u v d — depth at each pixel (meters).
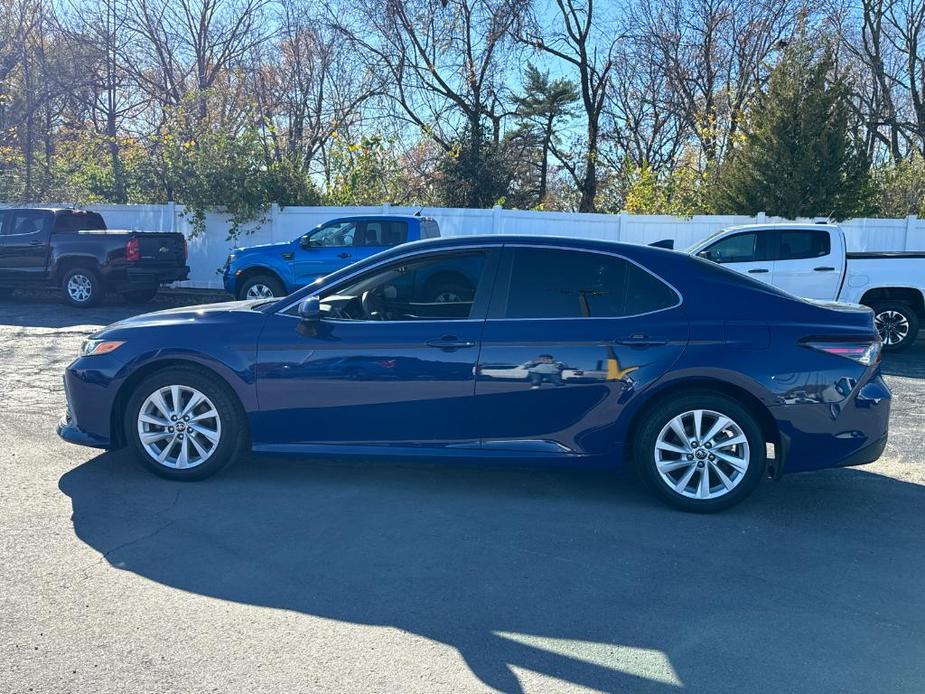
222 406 5.26
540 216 17.17
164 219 18.44
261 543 4.40
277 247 13.88
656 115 32.22
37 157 24.61
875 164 34.22
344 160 20.84
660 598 3.82
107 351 5.36
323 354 5.14
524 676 3.15
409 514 4.88
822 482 5.66
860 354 4.89
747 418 4.87
